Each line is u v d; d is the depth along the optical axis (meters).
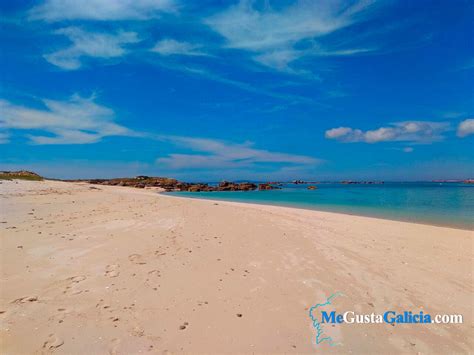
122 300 4.47
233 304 4.61
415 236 10.30
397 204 25.23
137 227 9.77
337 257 7.35
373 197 35.97
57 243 7.19
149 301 4.51
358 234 10.45
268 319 4.22
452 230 11.59
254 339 3.72
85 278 5.18
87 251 6.70
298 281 5.68
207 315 4.22
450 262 7.14
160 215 12.99
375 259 7.27
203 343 3.57
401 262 7.06
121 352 3.27
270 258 7.09
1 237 7.42
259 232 10.24
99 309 4.14
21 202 14.71
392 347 3.69
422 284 5.69
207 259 6.75
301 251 7.82
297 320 4.23
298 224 12.38
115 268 5.75
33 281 4.91
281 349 3.55
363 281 5.78
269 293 5.08
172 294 4.81
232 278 5.68
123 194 28.03
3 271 5.24
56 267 5.60
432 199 31.31
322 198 35.53
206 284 5.31
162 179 85.88
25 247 6.71
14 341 3.30
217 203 23.64
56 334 3.49
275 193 52.59
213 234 9.49
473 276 6.16
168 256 6.76
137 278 5.34
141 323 3.89
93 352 3.23
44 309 4.03
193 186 68.44
